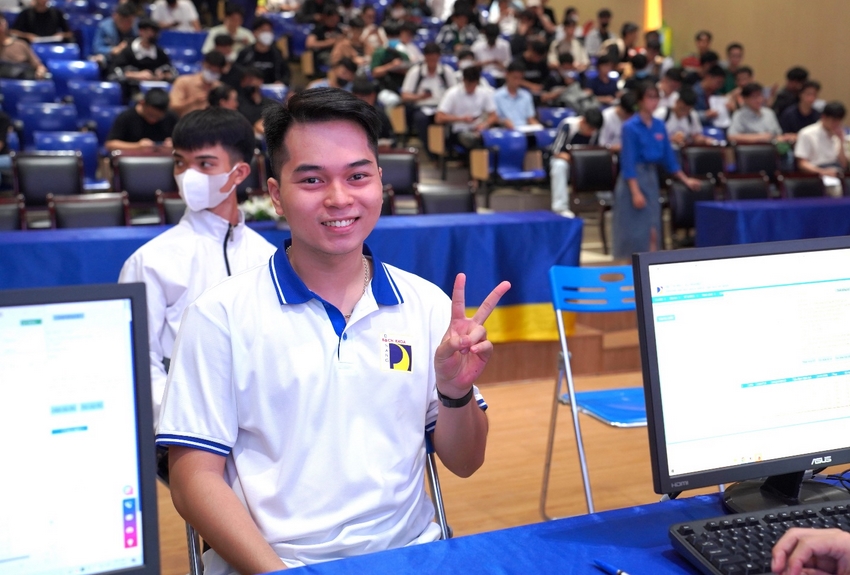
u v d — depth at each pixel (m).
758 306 1.48
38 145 6.21
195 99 7.16
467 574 1.28
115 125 6.28
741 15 11.62
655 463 1.40
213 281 2.28
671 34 12.84
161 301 2.22
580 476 3.55
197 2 11.48
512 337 4.57
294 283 1.52
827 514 1.42
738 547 1.30
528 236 4.52
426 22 11.86
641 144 5.73
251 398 1.49
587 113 6.96
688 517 1.50
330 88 1.49
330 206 1.45
